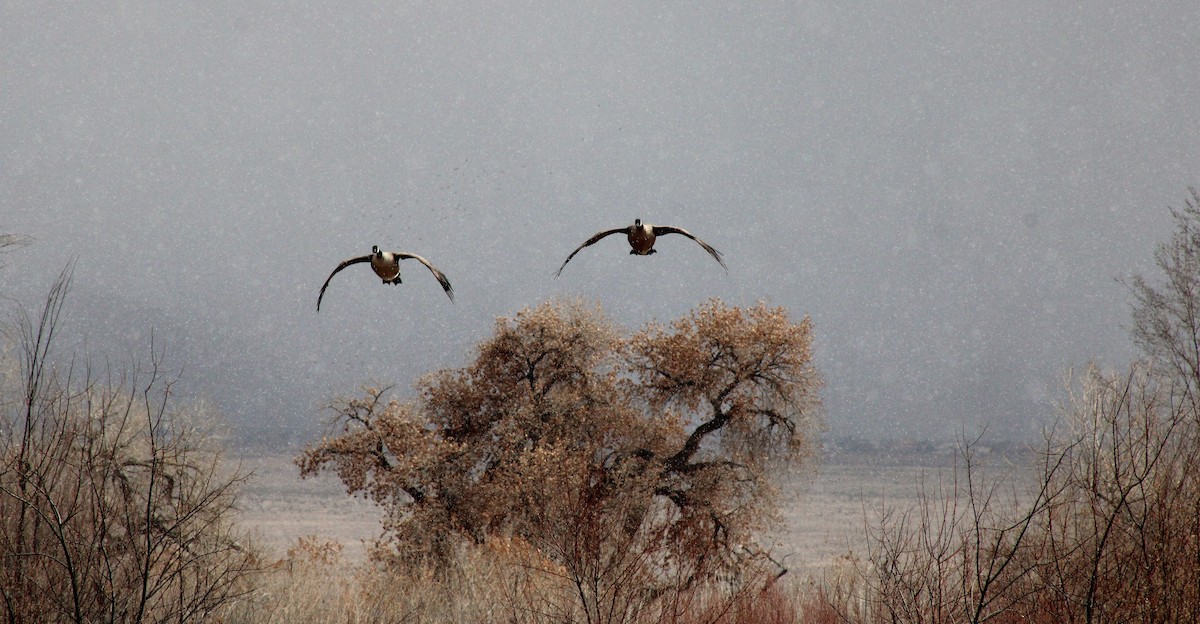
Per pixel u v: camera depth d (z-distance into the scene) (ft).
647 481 78.89
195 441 44.86
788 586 54.80
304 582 60.39
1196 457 32.76
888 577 35.47
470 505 87.30
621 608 41.29
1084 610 32.27
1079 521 34.63
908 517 36.22
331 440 93.40
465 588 60.44
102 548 35.32
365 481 92.58
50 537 36.27
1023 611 33.83
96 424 37.63
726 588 50.55
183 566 37.83
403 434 93.15
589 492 45.73
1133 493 33.78
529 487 73.46
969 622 32.37
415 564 76.95
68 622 35.06
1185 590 30.96
